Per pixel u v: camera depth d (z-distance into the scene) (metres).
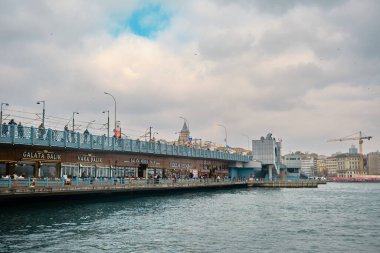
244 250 27.62
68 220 40.31
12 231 33.59
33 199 47.34
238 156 136.00
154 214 47.03
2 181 43.41
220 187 109.88
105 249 27.53
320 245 29.55
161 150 87.44
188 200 69.62
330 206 61.78
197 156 104.19
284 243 30.09
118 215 45.44
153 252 26.86
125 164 79.19
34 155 59.00
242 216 46.22
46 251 26.67
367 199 80.50
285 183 137.62
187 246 28.70
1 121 56.56
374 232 35.34
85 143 64.56
